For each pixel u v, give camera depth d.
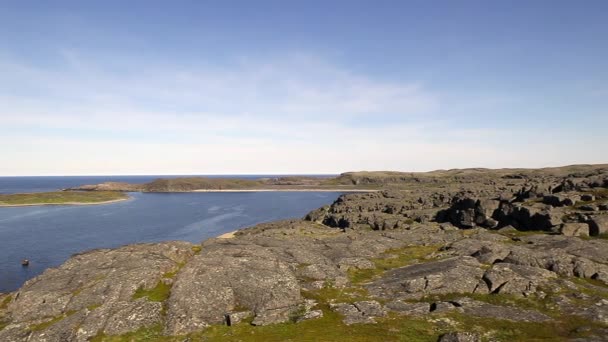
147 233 127.62
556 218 64.00
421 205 109.12
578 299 32.97
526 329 28.00
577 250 47.75
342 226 103.44
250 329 29.16
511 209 74.19
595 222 58.62
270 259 40.72
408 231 73.19
